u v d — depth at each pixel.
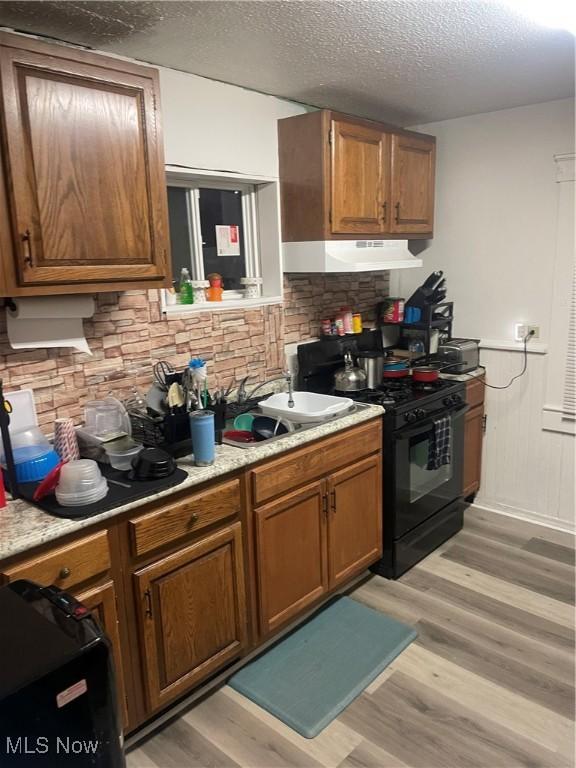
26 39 1.64
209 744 1.96
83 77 1.77
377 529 2.84
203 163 2.57
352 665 2.30
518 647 2.38
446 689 2.16
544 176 3.15
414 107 3.14
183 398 2.19
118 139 1.89
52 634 1.11
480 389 3.48
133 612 1.84
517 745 1.91
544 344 3.28
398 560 2.89
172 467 1.94
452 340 3.56
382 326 3.68
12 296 1.72
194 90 2.49
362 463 2.68
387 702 2.11
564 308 3.18
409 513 2.92
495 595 2.74
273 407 2.68
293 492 2.36
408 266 3.18
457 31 2.02
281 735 1.98
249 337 2.91
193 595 2.00
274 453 2.22
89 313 2.09
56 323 2.05
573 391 3.21
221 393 2.61
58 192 1.76
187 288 2.64
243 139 2.72
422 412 2.90
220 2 1.75
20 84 1.65
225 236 2.91
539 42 2.15
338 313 3.32
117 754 1.15
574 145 3.02
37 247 1.74
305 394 2.94
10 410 1.80
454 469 3.23
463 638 2.45
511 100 3.03
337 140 2.76
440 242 3.63
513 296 3.38
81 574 1.67
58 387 2.18
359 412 2.66
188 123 2.49
